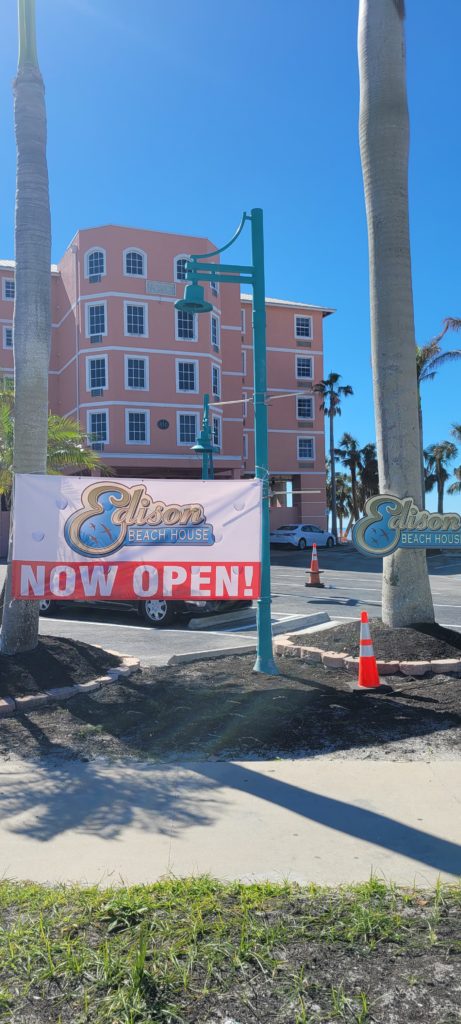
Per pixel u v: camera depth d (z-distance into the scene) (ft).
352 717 20.40
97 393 121.80
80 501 24.30
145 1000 8.41
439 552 119.44
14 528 24.20
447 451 229.66
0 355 133.80
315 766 17.06
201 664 27.37
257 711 20.85
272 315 153.58
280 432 153.17
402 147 27.81
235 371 141.08
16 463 25.84
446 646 25.76
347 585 67.26
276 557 111.86
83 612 48.88
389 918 10.11
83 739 18.95
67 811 14.57
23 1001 8.48
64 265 133.49
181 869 11.98
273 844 12.97
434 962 9.18
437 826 13.71
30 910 10.44
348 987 8.69
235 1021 8.13
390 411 27.50
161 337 124.67
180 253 126.52
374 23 27.71
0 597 32.86
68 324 131.13
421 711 20.89
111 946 9.52
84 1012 8.25
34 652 24.64
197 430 126.93
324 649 27.02
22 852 12.73
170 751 18.20
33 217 26.09
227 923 10.06
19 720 20.43
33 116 26.25
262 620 25.52
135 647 35.58
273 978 8.88
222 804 14.87
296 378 154.92
